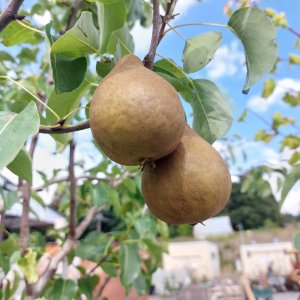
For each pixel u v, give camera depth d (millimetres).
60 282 362
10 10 214
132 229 472
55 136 283
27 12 437
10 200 380
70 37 206
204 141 201
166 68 253
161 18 216
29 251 339
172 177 187
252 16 221
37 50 478
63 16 418
